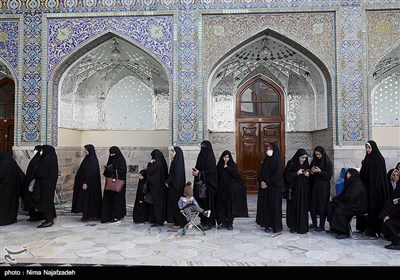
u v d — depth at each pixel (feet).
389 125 18.94
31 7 16.48
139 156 20.25
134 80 20.51
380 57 15.80
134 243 10.37
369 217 11.05
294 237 11.05
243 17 16.28
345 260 8.77
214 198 12.18
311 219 12.75
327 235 11.27
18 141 16.34
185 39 16.22
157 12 16.28
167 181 12.19
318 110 18.28
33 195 12.39
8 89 20.11
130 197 18.49
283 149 19.86
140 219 12.94
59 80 17.33
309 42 16.14
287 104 19.93
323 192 11.60
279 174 11.60
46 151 12.79
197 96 16.05
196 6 16.26
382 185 10.90
